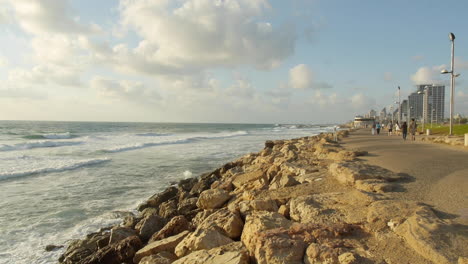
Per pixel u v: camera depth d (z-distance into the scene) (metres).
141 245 6.18
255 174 10.38
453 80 21.30
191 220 7.66
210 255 4.28
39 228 8.33
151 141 37.84
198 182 12.44
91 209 10.00
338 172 7.39
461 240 3.60
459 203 5.02
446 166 8.57
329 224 4.40
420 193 5.72
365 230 4.29
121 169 17.41
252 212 5.83
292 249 3.79
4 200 10.86
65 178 14.68
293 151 15.30
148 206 10.19
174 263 4.42
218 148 30.12
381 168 7.63
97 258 5.96
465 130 26.16
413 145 16.48
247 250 4.30
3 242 7.45
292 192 6.95
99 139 40.50
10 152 24.19
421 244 3.54
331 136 29.86
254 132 75.69
